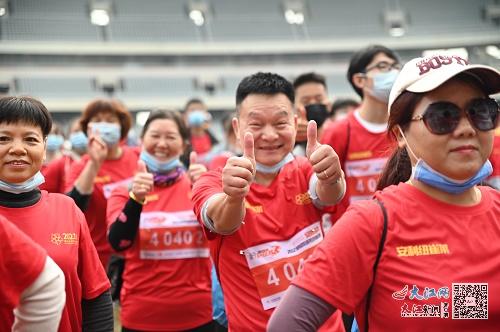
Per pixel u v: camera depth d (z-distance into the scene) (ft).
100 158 11.06
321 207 7.16
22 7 85.61
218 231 6.33
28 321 4.85
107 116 13.21
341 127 11.87
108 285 6.95
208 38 90.79
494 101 4.79
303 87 13.38
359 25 96.02
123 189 10.37
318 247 4.86
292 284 4.81
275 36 92.68
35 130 6.16
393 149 6.60
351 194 11.68
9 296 4.88
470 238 4.60
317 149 6.00
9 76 78.13
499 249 4.58
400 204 4.81
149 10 92.48
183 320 9.81
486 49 91.35
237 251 6.87
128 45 83.15
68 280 6.25
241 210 6.02
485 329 4.41
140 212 9.29
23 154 6.02
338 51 90.12
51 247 6.19
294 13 97.30
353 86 12.22
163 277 9.82
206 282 10.17
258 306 6.71
